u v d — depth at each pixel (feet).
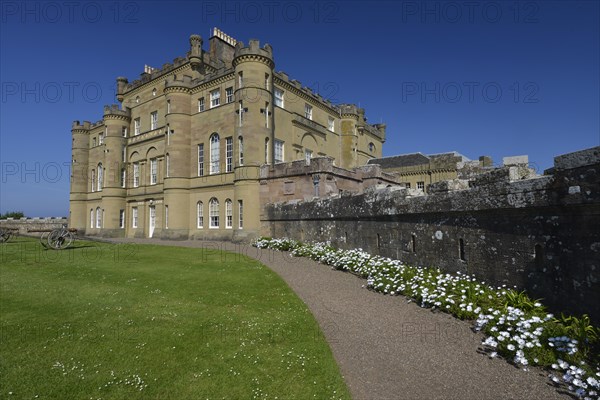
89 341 22.80
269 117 97.14
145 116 130.62
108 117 133.49
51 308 30.01
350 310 27.55
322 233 60.34
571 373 15.47
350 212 50.55
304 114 123.24
